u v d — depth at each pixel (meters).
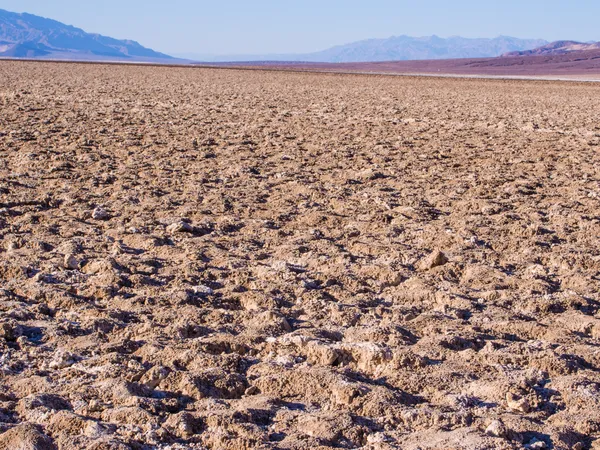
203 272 6.95
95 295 6.30
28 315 5.71
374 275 7.12
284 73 65.69
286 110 25.64
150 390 4.52
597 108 30.84
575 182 12.79
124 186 11.09
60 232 8.36
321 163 14.16
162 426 4.04
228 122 20.89
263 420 4.17
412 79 59.44
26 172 11.90
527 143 18.19
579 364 5.02
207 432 3.98
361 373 4.91
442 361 5.04
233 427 4.00
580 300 6.42
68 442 3.82
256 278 6.90
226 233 8.62
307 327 5.68
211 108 25.31
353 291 6.63
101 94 29.88
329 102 30.30
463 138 18.97
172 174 12.33
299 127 20.23
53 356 5.00
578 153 16.55
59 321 5.66
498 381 4.61
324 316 5.98
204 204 10.12
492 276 7.15
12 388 4.54
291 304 6.27
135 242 8.04
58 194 10.37
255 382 4.66
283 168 13.48
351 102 30.73
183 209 9.69
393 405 4.30
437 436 3.92
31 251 7.53
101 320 5.57
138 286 6.57
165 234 8.46
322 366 4.91
